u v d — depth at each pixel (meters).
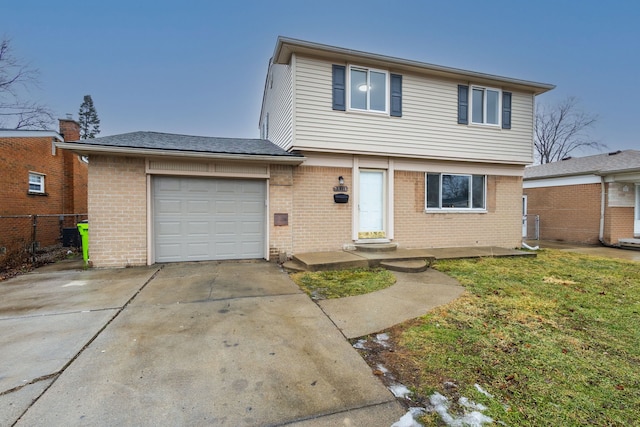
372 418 2.10
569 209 12.82
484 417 2.12
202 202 7.38
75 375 2.56
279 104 9.16
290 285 5.43
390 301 4.59
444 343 3.25
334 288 5.26
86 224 7.13
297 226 7.88
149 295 4.78
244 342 3.21
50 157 11.24
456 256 7.92
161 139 7.83
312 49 7.43
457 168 9.35
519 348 3.16
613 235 11.34
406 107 8.50
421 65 8.23
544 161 30.58
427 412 2.16
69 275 6.04
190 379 2.53
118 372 2.61
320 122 7.73
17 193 9.56
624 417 2.14
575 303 4.60
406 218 8.85
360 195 8.54
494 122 9.50
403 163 8.78
